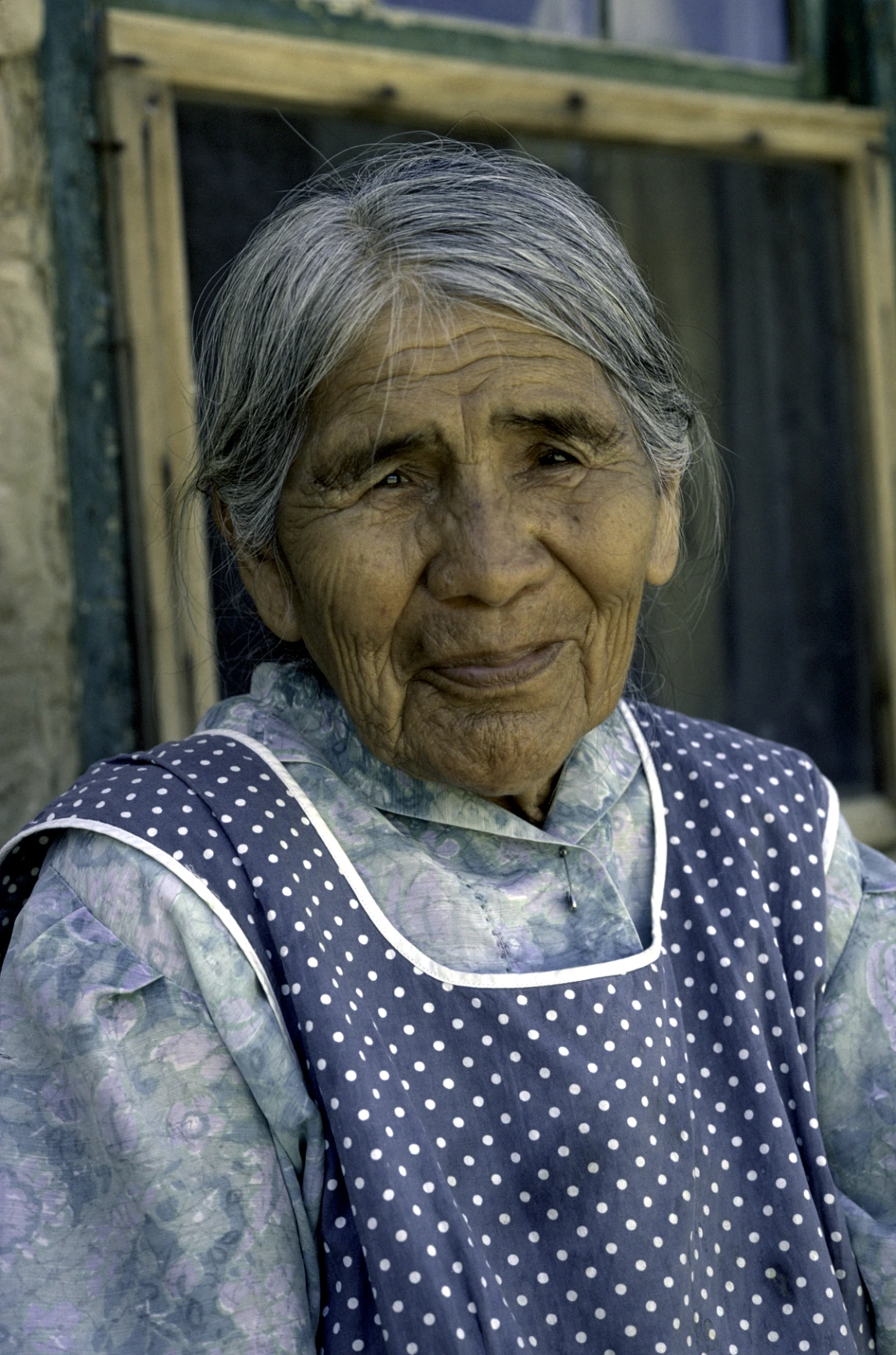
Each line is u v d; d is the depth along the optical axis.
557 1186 0.97
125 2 1.76
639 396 1.03
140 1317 0.91
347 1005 0.96
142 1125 0.91
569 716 1.02
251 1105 0.95
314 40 1.90
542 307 0.96
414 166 1.03
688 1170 1.00
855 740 2.46
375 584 0.97
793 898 1.14
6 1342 0.90
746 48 2.27
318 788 1.05
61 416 1.71
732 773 1.18
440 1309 0.90
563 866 1.08
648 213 2.21
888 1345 1.10
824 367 2.38
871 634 2.43
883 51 2.31
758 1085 1.06
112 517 1.76
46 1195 0.93
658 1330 0.96
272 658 1.19
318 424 0.97
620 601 1.02
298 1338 0.93
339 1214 0.95
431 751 1.00
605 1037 0.99
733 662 2.35
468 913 1.03
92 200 1.74
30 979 0.95
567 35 2.12
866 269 2.33
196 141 1.84
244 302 1.02
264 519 1.04
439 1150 0.96
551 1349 0.95
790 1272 1.03
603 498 1.00
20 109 1.66
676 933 1.10
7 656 1.66
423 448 0.95
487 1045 0.98
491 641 0.96
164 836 0.98
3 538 1.66
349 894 1.01
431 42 2.01
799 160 2.29
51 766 1.70
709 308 2.28
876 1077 1.14
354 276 0.95
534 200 0.99
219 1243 0.92
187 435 1.78
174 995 0.94
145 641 1.76
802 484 2.39
